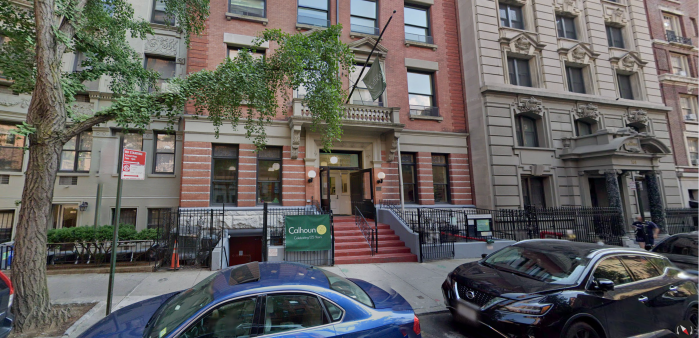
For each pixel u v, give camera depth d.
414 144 14.15
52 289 6.54
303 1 13.68
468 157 15.05
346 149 13.47
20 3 8.52
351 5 14.39
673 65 19.64
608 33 18.31
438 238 11.59
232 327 2.79
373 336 3.05
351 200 14.24
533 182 15.14
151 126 11.89
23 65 6.21
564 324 3.75
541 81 15.77
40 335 4.50
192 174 11.16
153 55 12.24
